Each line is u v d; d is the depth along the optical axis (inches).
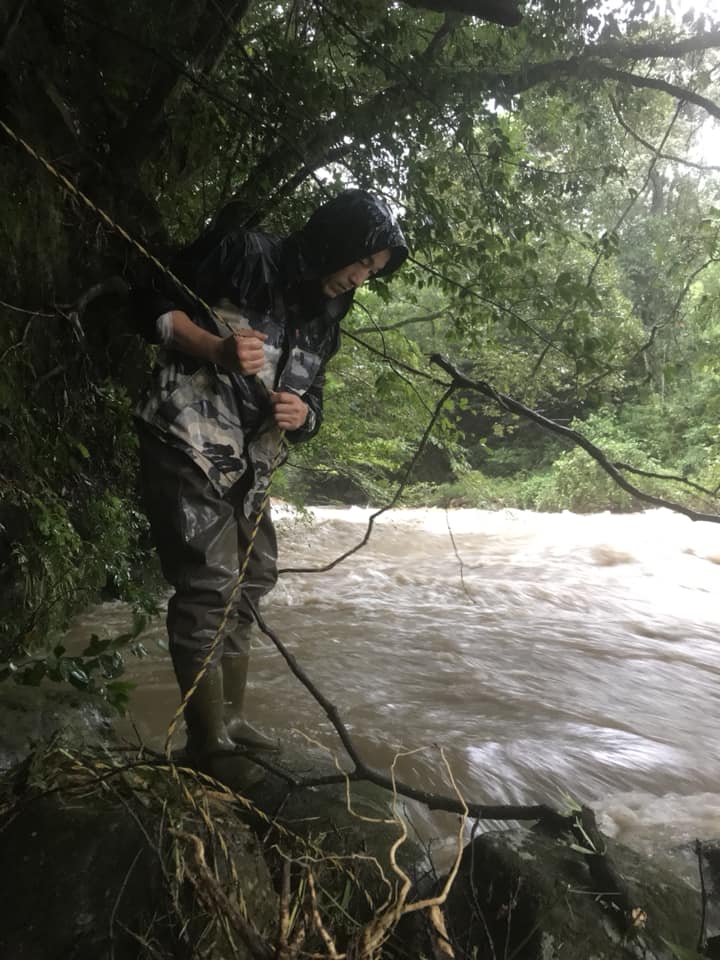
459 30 206.8
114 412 204.2
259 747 102.5
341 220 90.2
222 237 92.4
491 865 79.5
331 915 74.9
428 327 398.3
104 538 189.8
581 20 183.3
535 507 769.6
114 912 68.4
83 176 171.6
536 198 205.5
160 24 173.5
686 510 100.6
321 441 318.3
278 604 259.3
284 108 181.0
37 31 157.2
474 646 217.5
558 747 145.5
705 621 267.0
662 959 72.0
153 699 153.9
